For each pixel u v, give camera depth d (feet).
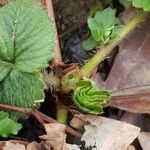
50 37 0.42
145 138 0.46
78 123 0.45
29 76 0.42
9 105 0.43
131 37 0.50
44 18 0.43
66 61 0.51
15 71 0.43
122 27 0.49
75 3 0.53
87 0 0.53
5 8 0.43
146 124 0.49
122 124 0.45
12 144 0.41
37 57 0.42
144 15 0.49
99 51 0.48
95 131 0.45
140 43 0.50
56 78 0.45
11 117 0.43
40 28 0.42
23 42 0.42
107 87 0.49
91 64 0.47
